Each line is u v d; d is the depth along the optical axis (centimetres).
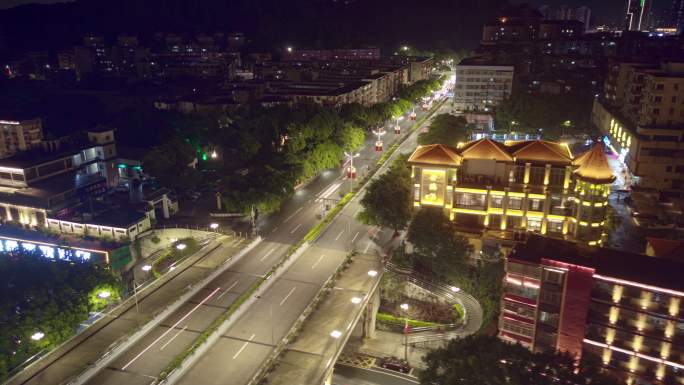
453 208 11650
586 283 7612
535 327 8150
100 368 7106
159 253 12481
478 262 10506
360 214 11431
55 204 14025
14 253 10556
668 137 14438
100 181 15612
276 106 18088
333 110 18400
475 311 9412
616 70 19288
